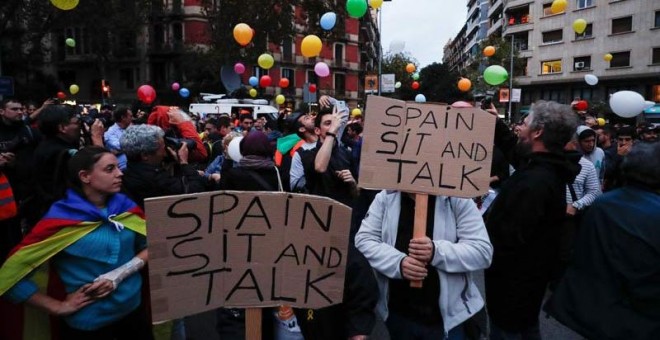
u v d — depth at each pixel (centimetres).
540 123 261
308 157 427
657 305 221
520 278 258
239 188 296
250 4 2872
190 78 3425
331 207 203
